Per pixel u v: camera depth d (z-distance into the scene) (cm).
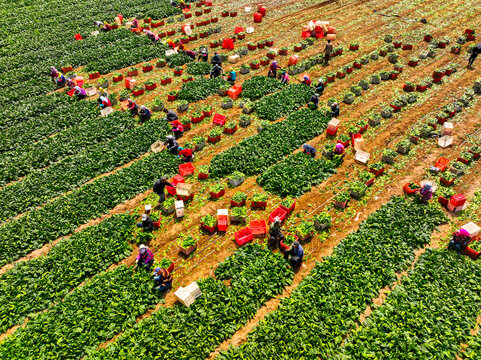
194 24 4938
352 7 5222
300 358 1471
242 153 2639
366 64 3862
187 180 2502
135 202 2366
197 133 2970
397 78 3594
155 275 1827
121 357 1478
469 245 1952
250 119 3069
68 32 4662
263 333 1559
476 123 2959
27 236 2092
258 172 2541
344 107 3228
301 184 2384
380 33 4481
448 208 2255
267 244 2038
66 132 2953
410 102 3238
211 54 4094
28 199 2356
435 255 1920
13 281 1828
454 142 2784
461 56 3900
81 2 5791
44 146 2827
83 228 2175
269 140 2766
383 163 2555
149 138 2859
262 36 4522
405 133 2897
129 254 2005
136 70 3709
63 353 1506
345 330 1580
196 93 3372
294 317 1622
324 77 3594
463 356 1507
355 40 4350
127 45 4300
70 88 3541
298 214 2227
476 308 1669
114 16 5134
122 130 2994
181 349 1507
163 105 3238
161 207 2308
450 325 1603
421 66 3766
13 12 5384
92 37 4481
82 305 1694
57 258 1938
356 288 1739
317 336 1538
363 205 2294
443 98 3269
